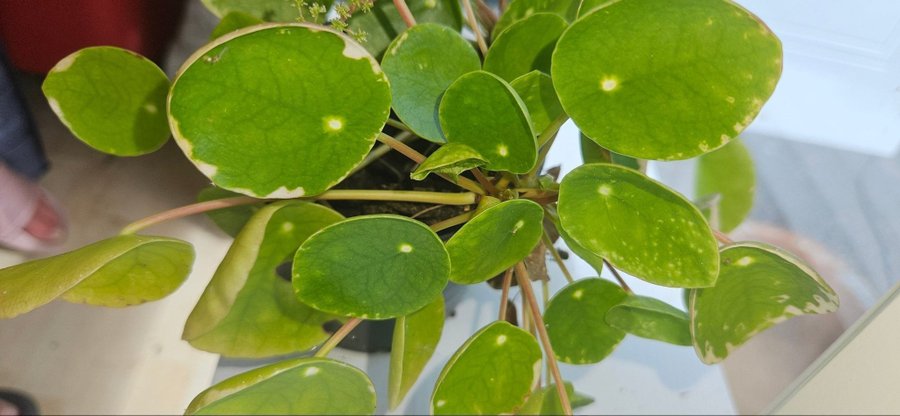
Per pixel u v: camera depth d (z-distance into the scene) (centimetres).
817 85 33
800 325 36
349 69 22
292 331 30
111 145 30
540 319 30
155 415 37
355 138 24
